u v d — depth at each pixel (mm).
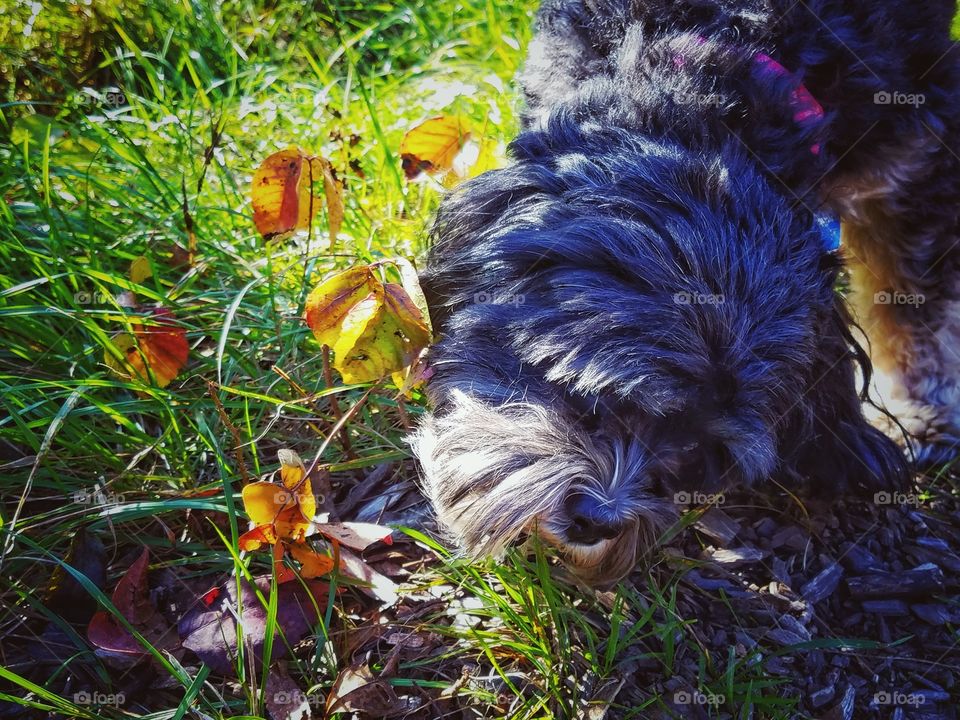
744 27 371
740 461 325
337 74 724
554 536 335
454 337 337
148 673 319
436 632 342
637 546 346
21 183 489
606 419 331
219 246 495
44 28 615
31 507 371
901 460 424
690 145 342
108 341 381
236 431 381
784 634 359
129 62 618
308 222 411
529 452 324
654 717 321
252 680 303
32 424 363
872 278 503
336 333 339
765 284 323
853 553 397
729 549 394
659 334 307
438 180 475
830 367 382
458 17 793
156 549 361
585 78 381
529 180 344
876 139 404
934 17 427
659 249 313
